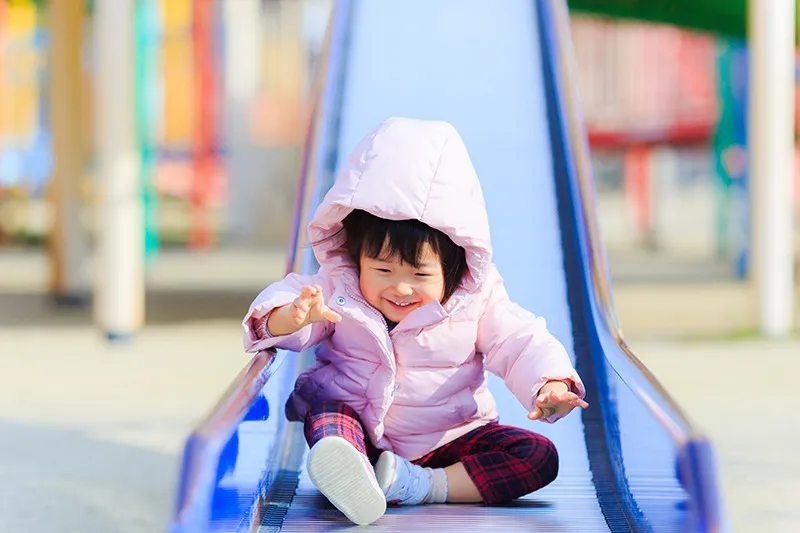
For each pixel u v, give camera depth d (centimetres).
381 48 741
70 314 1200
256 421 342
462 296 364
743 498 471
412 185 349
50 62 1255
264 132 2253
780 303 1016
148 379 798
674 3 1429
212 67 2117
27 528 424
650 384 345
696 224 2947
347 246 368
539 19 754
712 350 940
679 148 2144
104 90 948
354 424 355
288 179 2264
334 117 637
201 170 2183
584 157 601
